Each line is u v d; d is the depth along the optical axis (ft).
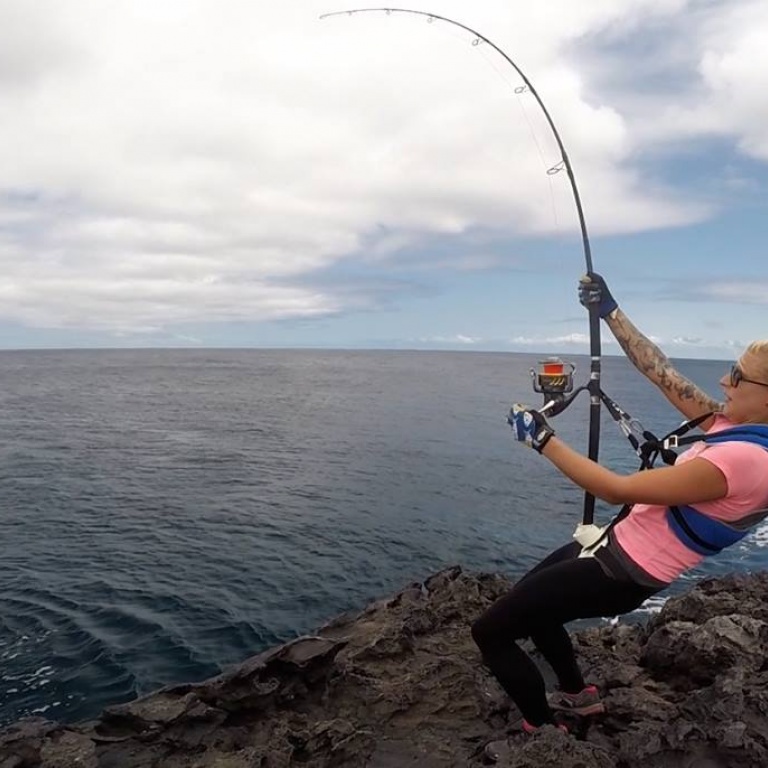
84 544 53.52
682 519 10.68
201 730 14.43
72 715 28.50
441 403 223.30
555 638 13.66
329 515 65.21
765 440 10.19
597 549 11.50
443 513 67.00
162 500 70.44
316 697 15.89
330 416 174.09
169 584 44.60
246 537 56.80
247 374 452.35
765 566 50.85
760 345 10.57
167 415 172.76
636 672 16.99
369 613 20.79
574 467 10.49
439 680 15.94
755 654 16.29
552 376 12.17
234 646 35.88
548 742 11.72
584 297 13.57
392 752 13.84
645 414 176.35
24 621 37.78
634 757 12.44
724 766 12.17
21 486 76.02
